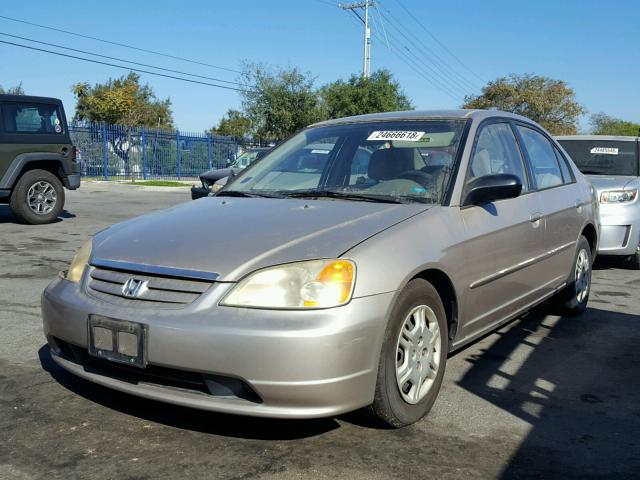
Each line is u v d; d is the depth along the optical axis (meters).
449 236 3.52
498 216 4.05
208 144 31.70
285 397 2.79
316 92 34.59
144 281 3.06
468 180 3.91
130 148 28.41
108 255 3.30
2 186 10.87
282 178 4.33
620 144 8.77
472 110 4.59
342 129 4.65
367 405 3.02
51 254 8.31
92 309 3.10
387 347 3.05
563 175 5.50
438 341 3.45
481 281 3.80
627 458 3.05
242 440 3.11
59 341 3.39
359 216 3.41
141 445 3.04
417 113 4.60
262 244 3.09
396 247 3.16
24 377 3.88
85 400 3.54
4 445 3.02
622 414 3.60
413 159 4.07
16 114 11.00
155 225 3.56
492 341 4.96
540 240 4.60
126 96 40.97
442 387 3.93
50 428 3.20
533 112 50.91
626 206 7.61
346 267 2.94
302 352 2.75
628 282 7.37
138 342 2.91
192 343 2.81
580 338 5.09
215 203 3.94
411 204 3.66
